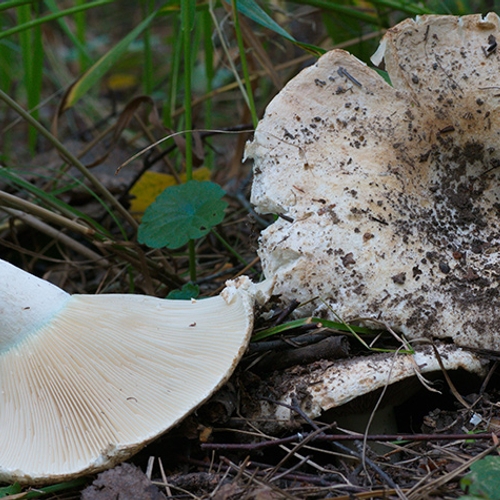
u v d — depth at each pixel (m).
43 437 0.48
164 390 0.49
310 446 0.50
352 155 0.53
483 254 0.53
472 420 0.50
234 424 0.51
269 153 0.53
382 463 0.49
